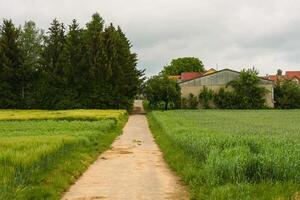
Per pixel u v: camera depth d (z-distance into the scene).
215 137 21.28
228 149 16.20
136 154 24.20
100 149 25.83
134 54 101.12
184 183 15.21
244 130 32.09
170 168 18.91
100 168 19.05
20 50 94.88
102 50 91.00
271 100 95.19
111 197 13.12
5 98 93.81
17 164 14.53
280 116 60.12
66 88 93.44
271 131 30.97
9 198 11.38
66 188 14.32
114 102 91.44
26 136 27.17
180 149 22.34
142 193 13.68
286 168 13.09
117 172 17.89
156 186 14.79
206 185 13.27
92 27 92.94
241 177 13.12
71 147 22.23
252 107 94.44
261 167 13.27
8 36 93.69
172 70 172.75
